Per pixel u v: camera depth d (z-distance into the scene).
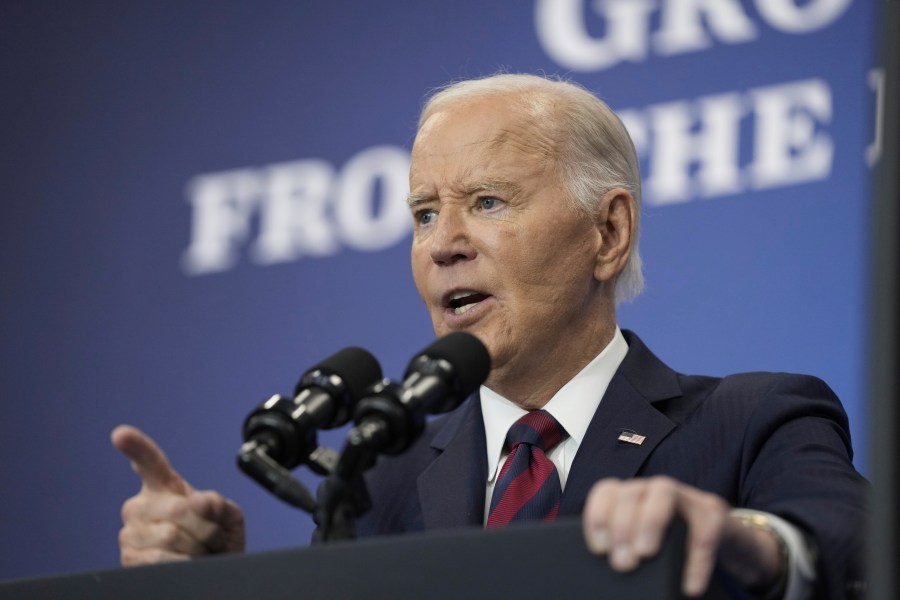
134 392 10.59
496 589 3.24
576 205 5.81
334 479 4.00
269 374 10.16
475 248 5.69
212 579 3.56
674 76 9.23
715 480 5.15
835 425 5.18
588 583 3.16
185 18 11.11
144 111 11.11
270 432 4.28
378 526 5.66
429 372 4.30
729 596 3.56
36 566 10.55
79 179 11.20
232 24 10.92
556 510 5.26
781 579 3.62
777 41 8.98
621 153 6.07
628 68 9.37
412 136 10.05
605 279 5.90
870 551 3.08
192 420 10.34
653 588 3.09
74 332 10.91
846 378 8.45
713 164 8.99
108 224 11.01
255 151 10.60
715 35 9.16
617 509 3.14
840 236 8.60
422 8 10.23
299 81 10.55
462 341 4.43
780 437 5.08
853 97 8.73
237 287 10.41
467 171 5.75
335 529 3.96
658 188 9.09
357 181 10.15
